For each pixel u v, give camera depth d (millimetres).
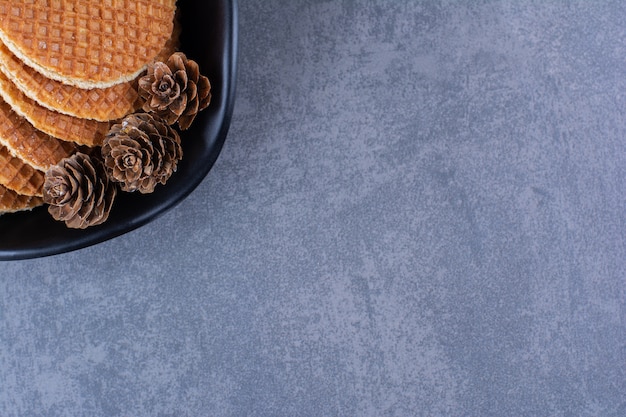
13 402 579
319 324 583
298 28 576
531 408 588
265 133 579
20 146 497
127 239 579
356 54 579
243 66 575
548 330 587
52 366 579
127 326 580
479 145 583
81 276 578
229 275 582
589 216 588
